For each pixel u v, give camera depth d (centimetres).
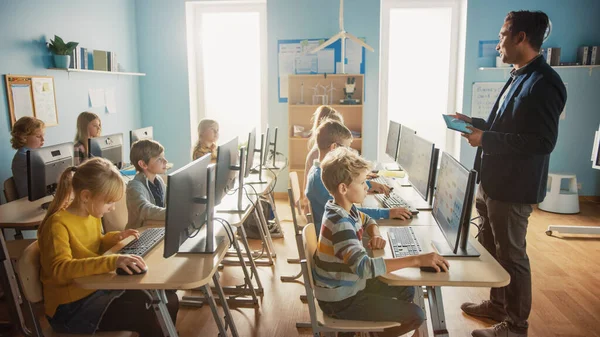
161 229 227
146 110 591
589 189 567
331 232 180
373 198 299
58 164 292
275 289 327
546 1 534
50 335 183
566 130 558
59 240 180
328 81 560
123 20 544
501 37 235
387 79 580
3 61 359
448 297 314
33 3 389
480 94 553
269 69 568
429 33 570
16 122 336
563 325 274
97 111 490
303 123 571
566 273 352
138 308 186
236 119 612
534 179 225
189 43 580
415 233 221
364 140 573
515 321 240
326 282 183
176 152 598
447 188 207
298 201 322
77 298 183
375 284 214
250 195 322
